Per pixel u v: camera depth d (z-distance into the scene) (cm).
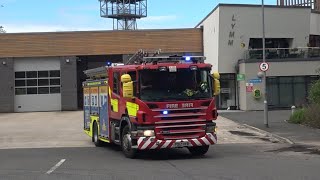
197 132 1408
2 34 4509
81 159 1449
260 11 4119
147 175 1112
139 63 1479
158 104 1380
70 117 3594
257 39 4222
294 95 3978
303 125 2433
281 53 3997
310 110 2459
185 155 1520
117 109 1548
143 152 1608
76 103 4544
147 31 4556
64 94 4531
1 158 1503
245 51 4091
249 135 2169
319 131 2169
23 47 4525
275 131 2220
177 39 4584
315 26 4644
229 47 4075
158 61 1441
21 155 1582
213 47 4212
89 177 1097
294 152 1571
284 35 4203
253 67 3925
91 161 1397
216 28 4100
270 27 4172
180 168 1221
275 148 1697
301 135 2047
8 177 1112
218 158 1430
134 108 1395
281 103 3956
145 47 4550
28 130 2611
